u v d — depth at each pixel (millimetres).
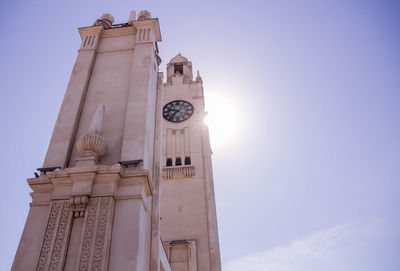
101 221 12227
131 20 21656
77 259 11516
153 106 18422
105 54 19453
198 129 49094
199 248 37375
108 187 12984
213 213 40969
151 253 15062
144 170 13422
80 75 18109
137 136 15008
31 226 12898
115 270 11367
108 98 17141
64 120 16203
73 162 14914
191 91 54594
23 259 12125
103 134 15547
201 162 45062
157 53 21547
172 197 41656
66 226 12336
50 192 13695
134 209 12633
